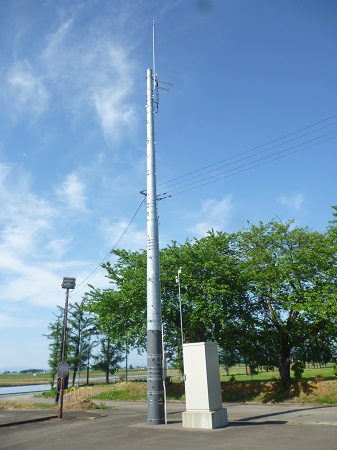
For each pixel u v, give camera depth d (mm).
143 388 41438
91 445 12375
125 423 17797
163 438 12844
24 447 12633
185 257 33312
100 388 46844
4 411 27125
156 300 18156
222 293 30297
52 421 20141
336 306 26297
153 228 19188
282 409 24141
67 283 24891
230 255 35625
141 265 36531
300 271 29688
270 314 33938
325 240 30469
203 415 14562
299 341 31781
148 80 22078
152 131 21125
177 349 35312
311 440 11031
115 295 34562
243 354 35094
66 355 56094
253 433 12836
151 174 20141
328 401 27516
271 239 33094
